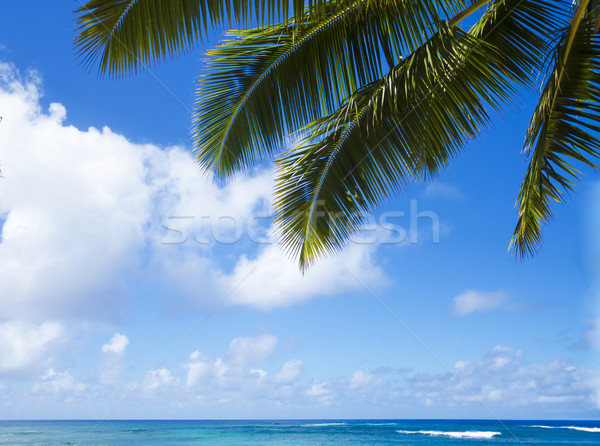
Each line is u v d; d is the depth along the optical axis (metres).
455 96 4.33
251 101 5.08
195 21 3.39
